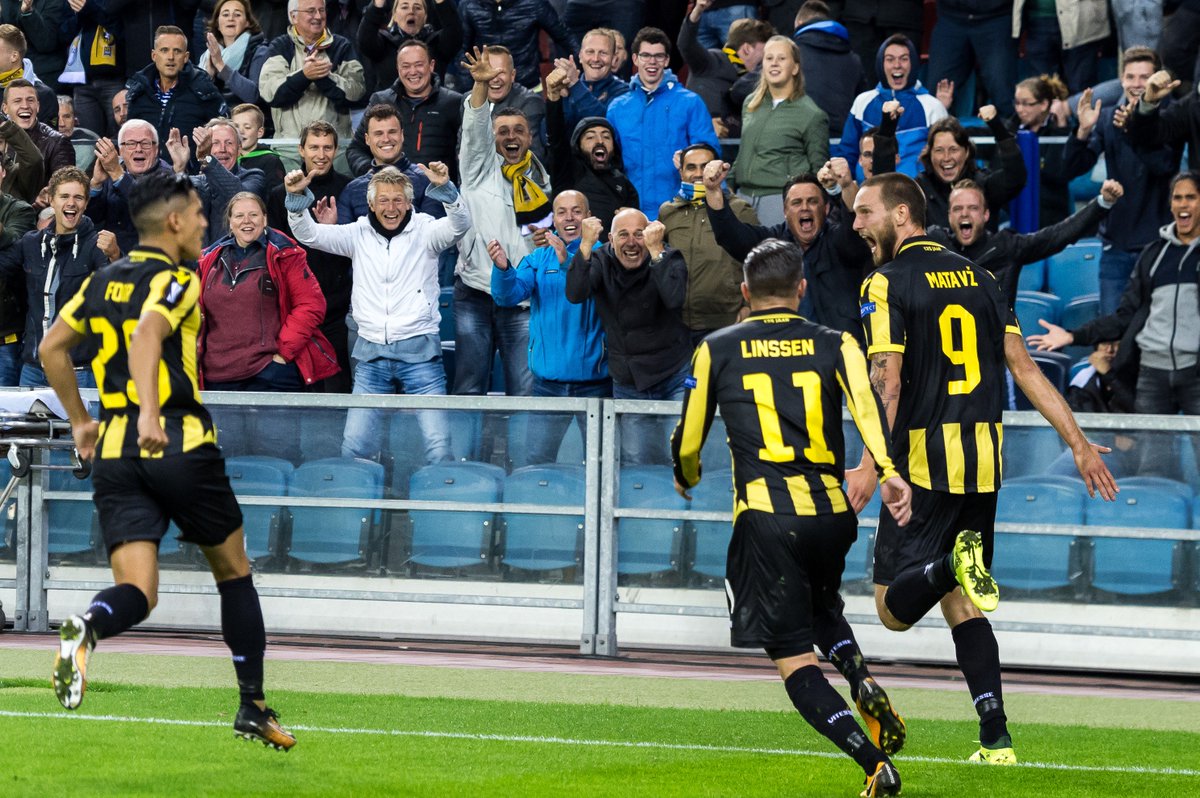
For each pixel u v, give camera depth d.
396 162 30.22
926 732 16.95
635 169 30.94
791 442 13.36
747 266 13.96
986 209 27.27
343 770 13.63
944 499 15.70
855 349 13.52
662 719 17.42
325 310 28.03
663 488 24.31
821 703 12.88
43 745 14.51
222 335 27.25
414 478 25.12
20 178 32.34
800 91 30.72
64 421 24.03
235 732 14.05
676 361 26.42
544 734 16.14
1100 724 18.36
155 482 13.33
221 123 30.58
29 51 41.25
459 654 23.92
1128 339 27.36
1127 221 29.72
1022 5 34.09
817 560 13.35
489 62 30.44
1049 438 23.12
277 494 25.55
